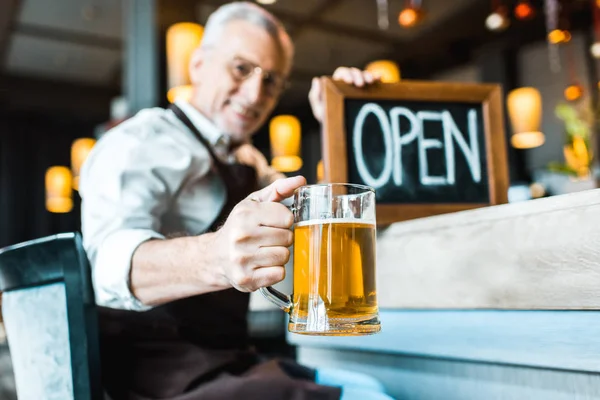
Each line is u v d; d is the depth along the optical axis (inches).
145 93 125.9
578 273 28.3
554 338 29.9
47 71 277.9
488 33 228.2
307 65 259.6
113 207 37.4
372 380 40.6
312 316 25.5
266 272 25.8
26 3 203.0
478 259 34.0
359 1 194.7
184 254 30.0
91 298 31.1
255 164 55.1
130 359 37.8
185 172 41.3
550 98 221.5
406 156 43.9
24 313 34.0
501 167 45.5
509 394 33.3
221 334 41.9
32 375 34.0
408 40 233.9
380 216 41.9
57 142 346.6
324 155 42.4
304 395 35.6
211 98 49.1
